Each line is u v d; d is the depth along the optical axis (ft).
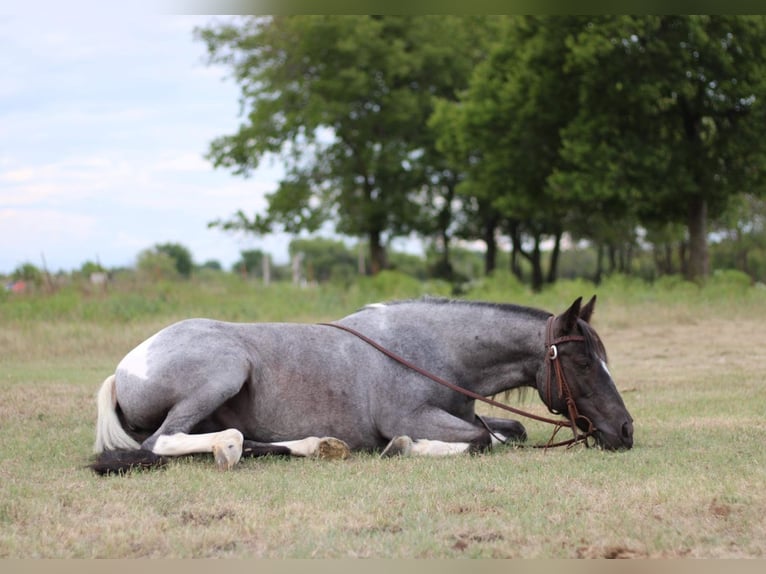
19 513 16.88
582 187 100.78
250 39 139.13
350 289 88.79
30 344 50.06
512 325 24.17
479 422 25.59
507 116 114.62
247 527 15.92
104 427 22.39
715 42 92.43
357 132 142.31
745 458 21.54
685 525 15.78
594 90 101.91
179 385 21.85
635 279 88.53
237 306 66.85
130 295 71.00
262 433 23.00
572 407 23.31
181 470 20.44
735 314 67.72
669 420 28.17
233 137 142.72
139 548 15.05
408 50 150.41
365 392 23.39
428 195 157.28
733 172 101.81
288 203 142.61
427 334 24.30
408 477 19.89
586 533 15.46
